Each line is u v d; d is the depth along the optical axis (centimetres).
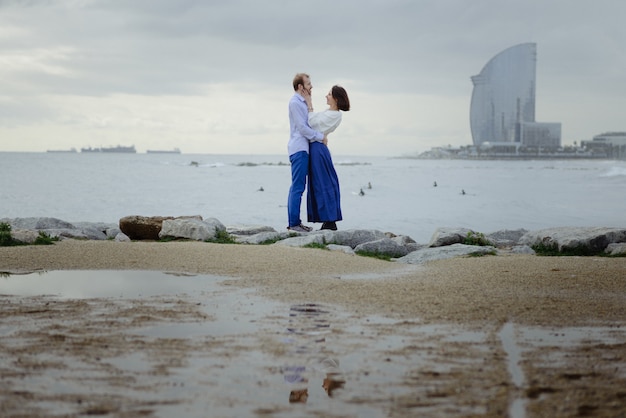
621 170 12612
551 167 17212
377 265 1003
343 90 1459
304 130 1424
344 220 3222
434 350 513
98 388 418
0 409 379
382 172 11525
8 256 1020
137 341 534
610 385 430
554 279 859
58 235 1377
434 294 748
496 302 703
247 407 388
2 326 586
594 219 3306
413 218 3344
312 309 665
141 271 914
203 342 532
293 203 1437
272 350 509
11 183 6294
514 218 3369
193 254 1050
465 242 1318
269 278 864
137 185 6266
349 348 517
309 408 387
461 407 390
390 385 429
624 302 713
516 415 378
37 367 460
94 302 699
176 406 388
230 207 3950
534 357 495
